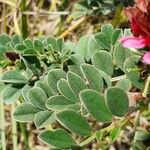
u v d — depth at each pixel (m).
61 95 0.14
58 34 0.26
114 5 0.22
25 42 0.16
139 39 0.11
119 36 0.15
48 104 0.14
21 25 0.26
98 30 0.24
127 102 0.11
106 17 0.25
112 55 0.15
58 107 0.14
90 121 0.22
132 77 0.14
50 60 0.16
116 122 0.12
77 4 0.22
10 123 0.26
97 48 0.16
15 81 0.16
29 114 0.14
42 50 0.16
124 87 0.14
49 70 0.16
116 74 0.15
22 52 0.16
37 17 0.28
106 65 0.14
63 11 0.26
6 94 0.16
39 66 0.16
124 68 0.14
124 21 0.22
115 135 0.12
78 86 0.13
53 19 0.27
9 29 0.27
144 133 0.17
